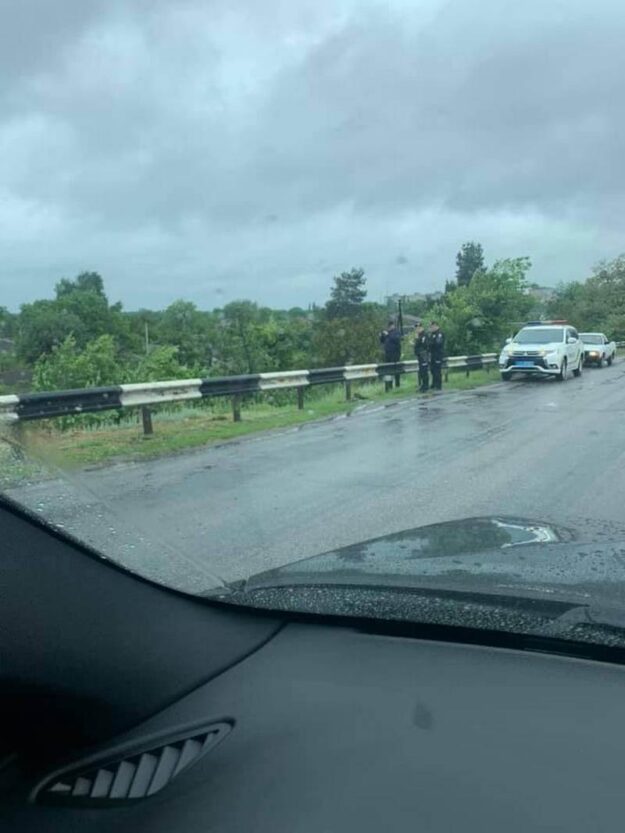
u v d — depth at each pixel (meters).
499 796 1.77
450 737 1.99
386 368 21.70
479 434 13.52
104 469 10.11
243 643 2.46
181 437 12.96
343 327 29.27
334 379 18.78
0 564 1.94
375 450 11.91
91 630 2.08
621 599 2.54
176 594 2.40
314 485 9.31
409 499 8.55
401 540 3.49
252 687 2.26
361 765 1.90
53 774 1.99
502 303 33.06
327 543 6.75
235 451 11.83
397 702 2.15
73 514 2.29
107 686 2.09
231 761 1.96
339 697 2.19
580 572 2.86
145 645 2.20
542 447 12.02
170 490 8.90
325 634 2.54
